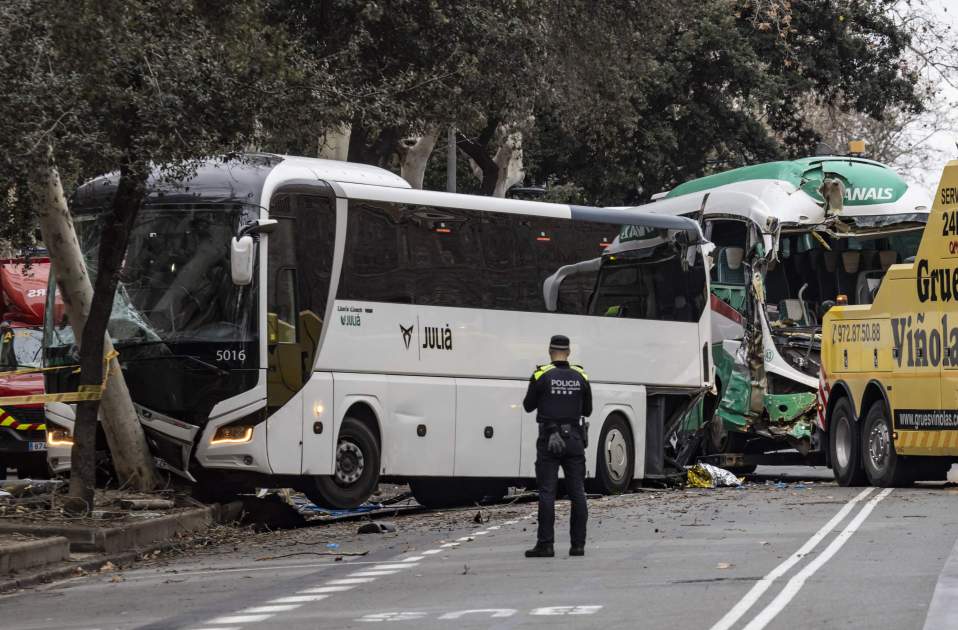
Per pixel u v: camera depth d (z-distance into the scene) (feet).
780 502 167.43
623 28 254.27
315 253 167.32
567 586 103.30
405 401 177.17
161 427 162.30
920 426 180.96
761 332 223.30
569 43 250.16
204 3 140.77
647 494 200.54
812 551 117.70
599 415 203.51
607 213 207.92
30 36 128.77
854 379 196.24
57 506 149.28
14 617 100.53
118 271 148.15
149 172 141.08
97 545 136.67
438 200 183.42
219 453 160.56
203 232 163.02
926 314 180.65
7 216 141.90
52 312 172.14
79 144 132.46
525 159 355.97
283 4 194.39
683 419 227.81
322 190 169.07
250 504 172.96
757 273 222.89
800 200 222.07
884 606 88.28
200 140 140.05
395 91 193.88
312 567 124.06
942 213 178.70
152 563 136.77
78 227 171.42
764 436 223.71
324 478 168.55
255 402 159.94
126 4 128.26
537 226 196.75
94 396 149.07
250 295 160.35
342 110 170.09
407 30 202.59
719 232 232.12
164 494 161.89
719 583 101.19
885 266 226.79
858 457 195.52
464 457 184.96
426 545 139.54
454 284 184.34
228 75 141.28
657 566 112.78
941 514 144.97
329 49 197.88
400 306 177.06
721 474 220.84
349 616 92.53
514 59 216.95
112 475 171.01
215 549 146.72
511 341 191.52
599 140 347.56
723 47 353.92
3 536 134.62
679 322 217.77
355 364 171.01
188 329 161.89
